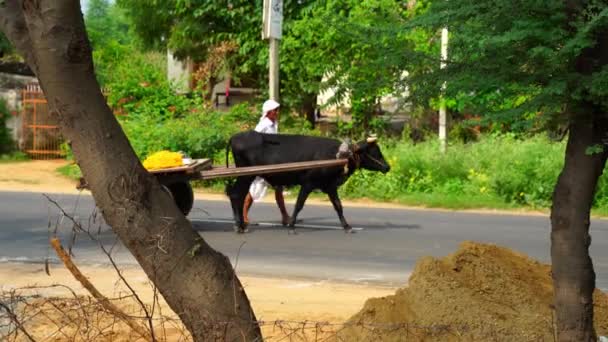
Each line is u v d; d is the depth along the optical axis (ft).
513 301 20.13
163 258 16.65
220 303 16.78
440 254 38.06
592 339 17.70
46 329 22.44
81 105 16.34
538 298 20.72
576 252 17.30
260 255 37.37
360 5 64.90
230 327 16.76
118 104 80.12
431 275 20.43
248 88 108.99
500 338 18.83
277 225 45.91
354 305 27.73
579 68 16.22
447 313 19.61
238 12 84.33
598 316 21.67
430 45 24.48
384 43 18.38
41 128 81.00
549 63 15.65
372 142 43.11
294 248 39.17
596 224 48.83
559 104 15.71
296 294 29.60
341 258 36.91
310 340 22.80
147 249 16.67
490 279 20.59
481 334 18.93
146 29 102.22
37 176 69.05
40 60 16.24
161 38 103.30
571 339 17.49
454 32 17.12
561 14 15.49
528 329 19.02
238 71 89.81
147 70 87.20
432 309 19.81
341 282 32.09
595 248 40.65
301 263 35.73
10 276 32.19
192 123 70.33
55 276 32.27
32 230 43.19
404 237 42.47
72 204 53.16
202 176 39.60
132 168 16.71
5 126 80.89
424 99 17.74
